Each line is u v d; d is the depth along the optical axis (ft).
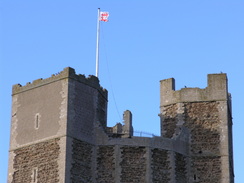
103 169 358.02
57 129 353.51
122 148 360.48
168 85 394.32
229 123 390.42
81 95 362.12
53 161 349.61
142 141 362.33
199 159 376.68
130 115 386.11
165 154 366.22
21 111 372.17
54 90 361.71
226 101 382.83
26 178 358.02
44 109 362.74
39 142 358.43
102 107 375.04
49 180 348.59
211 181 372.38
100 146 361.10
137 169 358.23
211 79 387.75
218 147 377.09
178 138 374.22
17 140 368.07
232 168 387.75
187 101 386.73
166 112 391.04
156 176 359.87
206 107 384.27
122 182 355.56
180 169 370.73
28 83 374.22
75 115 356.18
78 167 350.64
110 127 378.94
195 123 382.42
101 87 376.27
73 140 351.46
